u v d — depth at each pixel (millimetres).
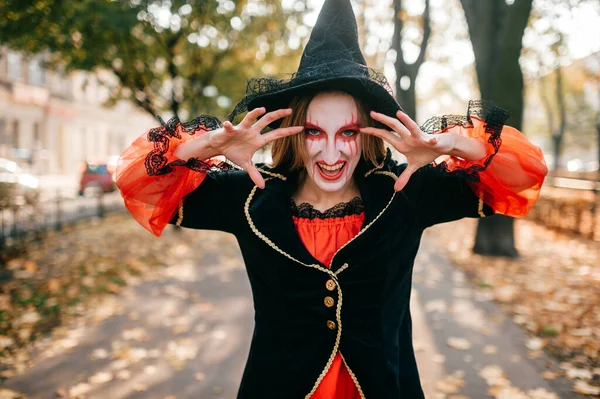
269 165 1764
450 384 3572
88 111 35344
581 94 34406
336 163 1605
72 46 8070
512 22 7574
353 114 1583
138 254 8312
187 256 8289
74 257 7852
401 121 1488
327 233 1670
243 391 1658
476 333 4609
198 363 3898
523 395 3430
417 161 1519
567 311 5277
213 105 12273
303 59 1647
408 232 1614
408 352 1746
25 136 29094
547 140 53875
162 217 1629
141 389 3475
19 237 8531
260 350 1629
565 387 3562
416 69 10492
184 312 5145
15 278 6391
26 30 6828
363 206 1687
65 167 32469
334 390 1605
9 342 4254
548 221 12539
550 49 11516
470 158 1580
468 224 13250
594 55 18188
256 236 1571
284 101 1644
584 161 49000
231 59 11438
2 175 13633
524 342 4395
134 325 4734
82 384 3523
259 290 1627
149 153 1527
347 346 1554
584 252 8812
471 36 8156
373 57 12211
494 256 8273
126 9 7629
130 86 10328
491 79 7930
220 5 9641
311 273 1542
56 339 4355
